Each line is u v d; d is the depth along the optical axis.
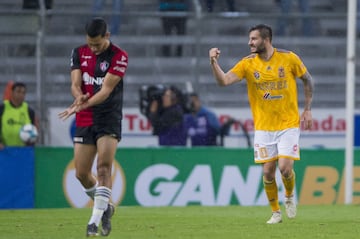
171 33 57.47
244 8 63.41
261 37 29.44
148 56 57.31
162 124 50.56
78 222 31.12
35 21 53.44
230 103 56.44
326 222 30.55
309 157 46.38
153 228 28.14
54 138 51.44
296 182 46.16
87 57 25.25
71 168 44.50
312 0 64.56
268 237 24.83
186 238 24.42
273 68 29.56
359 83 58.88
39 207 44.00
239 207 41.84
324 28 61.03
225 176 45.62
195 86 53.69
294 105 29.84
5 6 59.19
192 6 59.16
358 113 55.59
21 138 46.06
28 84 55.03
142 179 45.09
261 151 30.02
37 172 44.06
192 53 57.81
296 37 59.62
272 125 29.91
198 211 38.19
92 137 25.33
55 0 59.88
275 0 63.91
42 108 50.84
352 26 44.22
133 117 52.38
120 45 57.16
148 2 61.03
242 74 29.94
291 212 30.97
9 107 46.53
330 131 55.38
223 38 58.78
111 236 24.78
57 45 56.31
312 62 59.34
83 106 24.48
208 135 50.38
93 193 27.02
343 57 59.88
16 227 28.80
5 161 43.59
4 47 54.69
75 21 57.66
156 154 45.25
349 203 43.88
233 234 25.75
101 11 59.34
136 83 56.34
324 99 58.06
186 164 45.44
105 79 24.69
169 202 45.25
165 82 56.72
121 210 39.06
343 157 46.72
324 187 46.50
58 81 55.00
